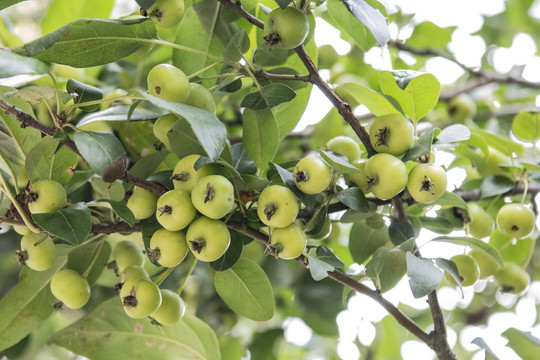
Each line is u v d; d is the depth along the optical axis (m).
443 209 0.67
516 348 0.72
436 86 0.61
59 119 0.56
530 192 0.70
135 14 0.66
